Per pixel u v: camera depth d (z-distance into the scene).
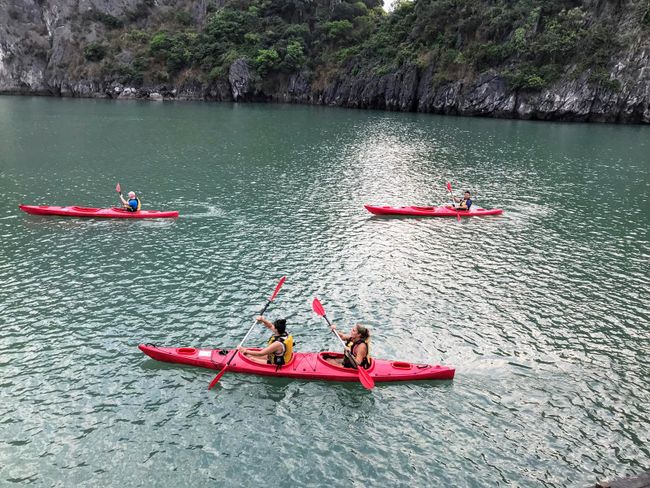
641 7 69.50
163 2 126.12
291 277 19.31
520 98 76.50
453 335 15.75
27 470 10.45
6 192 29.58
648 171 38.72
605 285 19.19
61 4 118.06
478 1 82.69
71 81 113.00
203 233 23.59
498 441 11.60
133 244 22.02
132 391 12.84
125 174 34.84
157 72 108.38
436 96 82.69
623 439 11.67
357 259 21.12
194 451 11.11
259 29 107.81
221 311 16.73
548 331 16.02
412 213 26.70
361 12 107.38
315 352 14.74
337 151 45.66
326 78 98.50
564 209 28.61
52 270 19.31
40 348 14.45
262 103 100.38
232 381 13.27
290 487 10.30
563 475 10.70
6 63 117.31
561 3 76.94
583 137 56.44
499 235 24.22
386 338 15.51
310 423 12.03
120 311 16.52
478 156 44.12
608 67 71.12
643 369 14.20
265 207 27.98
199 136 53.00
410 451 11.30
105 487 10.16
